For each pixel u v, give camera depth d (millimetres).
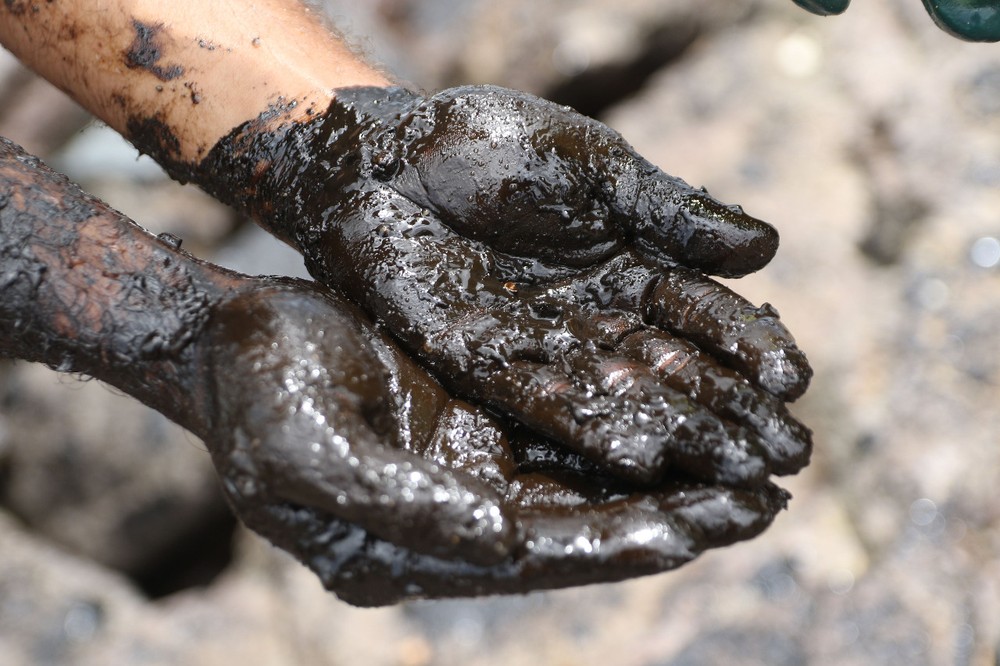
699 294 1387
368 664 3053
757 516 1197
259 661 3201
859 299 3494
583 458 1279
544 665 2895
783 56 4535
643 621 2893
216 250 4801
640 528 1154
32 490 4051
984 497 2756
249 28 1700
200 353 1274
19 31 1731
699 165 4188
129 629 3301
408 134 1573
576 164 1505
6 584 3402
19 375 4133
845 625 2631
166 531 4062
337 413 1163
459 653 2998
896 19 4406
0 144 1428
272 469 1132
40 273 1327
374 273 1482
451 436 1305
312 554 1170
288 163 1630
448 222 1516
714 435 1226
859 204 3885
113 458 3986
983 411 2953
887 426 3033
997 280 3266
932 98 3973
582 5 4934
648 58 4895
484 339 1376
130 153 4945
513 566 1131
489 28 5020
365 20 4992
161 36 1670
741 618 2768
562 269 1494
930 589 2629
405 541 1114
